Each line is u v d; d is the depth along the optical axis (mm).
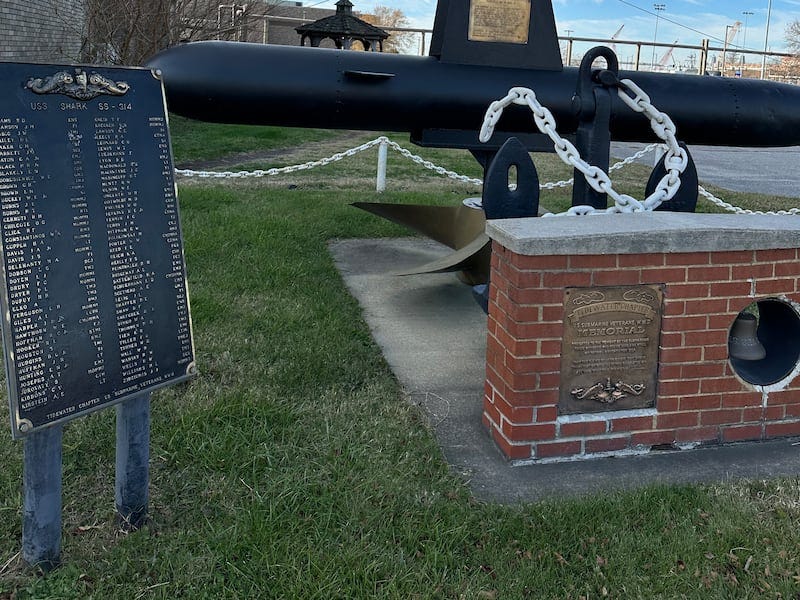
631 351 3453
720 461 3492
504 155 4371
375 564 2650
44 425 2387
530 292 3268
